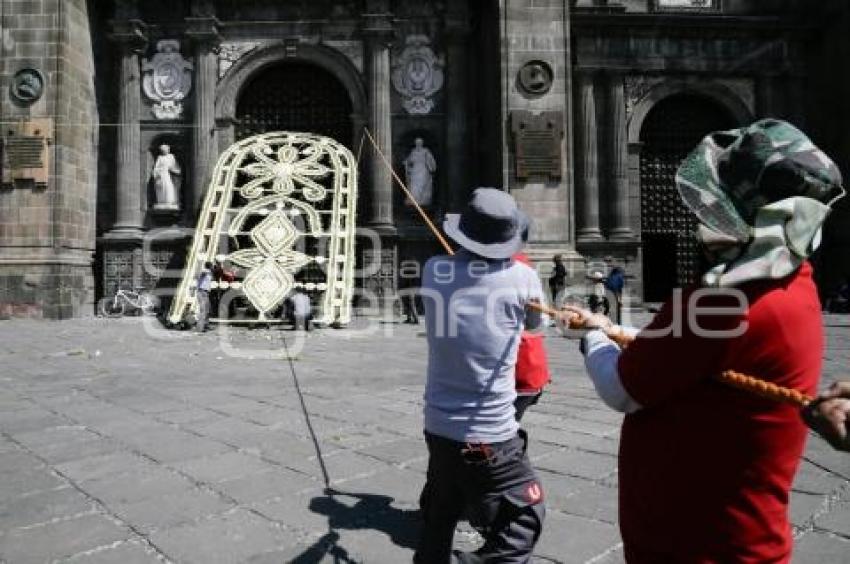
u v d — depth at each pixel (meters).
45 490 4.61
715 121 23.00
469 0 21.94
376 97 21.47
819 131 22.44
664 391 1.63
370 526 3.96
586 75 21.80
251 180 20.62
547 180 19.48
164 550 3.63
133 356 11.30
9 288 18.75
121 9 21.23
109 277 20.97
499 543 2.59
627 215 21.64
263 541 3.75
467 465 2.59
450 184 21.67
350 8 21.89
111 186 21.64
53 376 9.23
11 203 19.05
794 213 1.58
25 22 19.30
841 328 15.46
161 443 5.79
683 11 22.77
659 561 1.67
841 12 21.59
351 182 19.31
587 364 1.92
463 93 21.84
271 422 6.56
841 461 5.11
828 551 3.52
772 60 22.41
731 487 1.59
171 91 21.70
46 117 19.17
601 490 4.57
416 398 7.73
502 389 2.62
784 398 1.49
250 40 21.94
